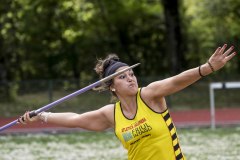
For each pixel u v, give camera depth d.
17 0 62.28
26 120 12.13
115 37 72.69
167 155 10.52
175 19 63.22
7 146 31.89
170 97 55.00
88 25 68.69
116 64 11.12
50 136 37.44
